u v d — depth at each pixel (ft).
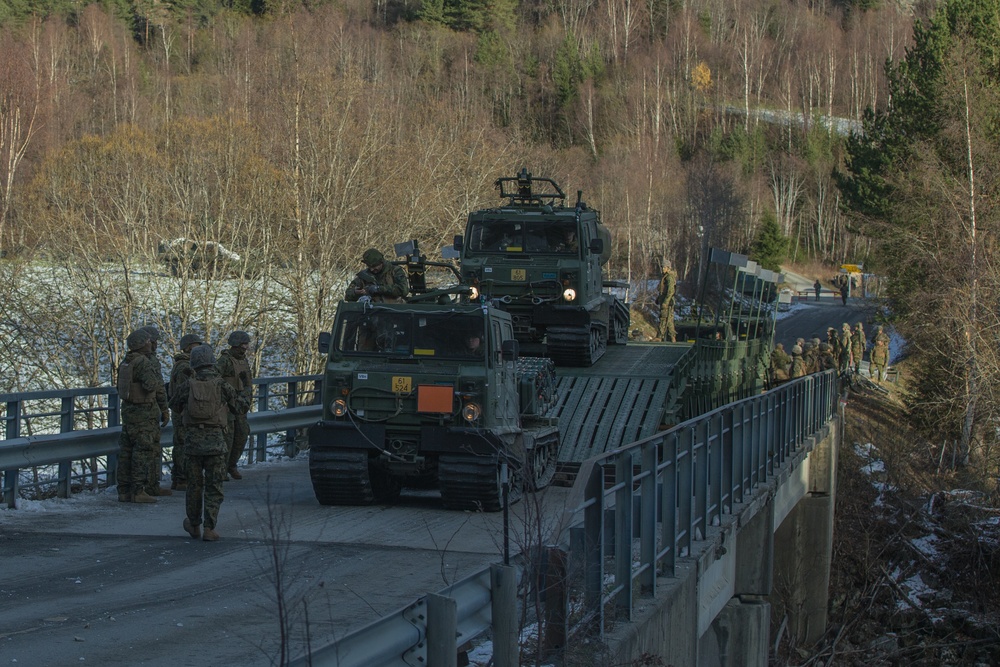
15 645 41.50
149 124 356.79
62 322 185.06
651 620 45.19
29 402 174.09
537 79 583.99
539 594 37.37
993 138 235.20
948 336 196.24
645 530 48.60
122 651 40.96
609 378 107.76
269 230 206.08
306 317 201.05
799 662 116.16
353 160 211.41
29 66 363.97
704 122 573.74
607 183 399.44
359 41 490.49
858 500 162.81
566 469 94.43
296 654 39.78
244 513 74.38
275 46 434.30
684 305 346.95
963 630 134.51
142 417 78.43
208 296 196.24
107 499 79.51
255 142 220.23
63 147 258.57
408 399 75.82
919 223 229.25
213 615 46.83
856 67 604.08
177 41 577.84
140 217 210.59
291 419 110.22
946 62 247.91
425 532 67.97
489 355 76.48
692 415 114.01
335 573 55.98
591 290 114.01
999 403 187.62
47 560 58.39
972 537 148.97
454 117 288.71
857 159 297.33
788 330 349.00
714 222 395.96
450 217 222.07
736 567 83.10
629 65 585.22
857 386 248.11
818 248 536.83
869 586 142.92
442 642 29.22
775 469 93.81
